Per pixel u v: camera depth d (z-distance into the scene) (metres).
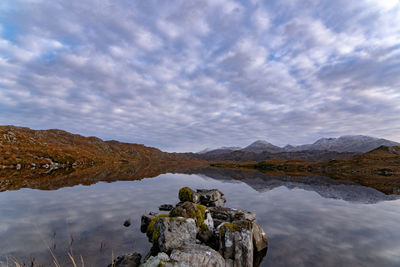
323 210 20.55
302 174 79.50
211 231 12.09
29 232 12.69
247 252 9.55
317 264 9.70
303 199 26.42
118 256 9.70
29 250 10.22
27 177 40.75
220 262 8.38
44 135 149.25
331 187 39.78
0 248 10.31
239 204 22.97
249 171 96.75
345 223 16.33
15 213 16.64
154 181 43.88
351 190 35.78
